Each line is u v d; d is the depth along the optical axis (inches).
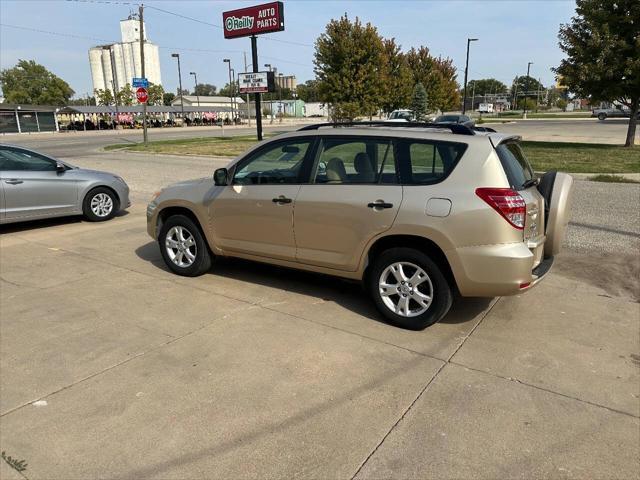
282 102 4028.1
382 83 1195.3
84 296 203.9
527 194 162.6
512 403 129.9
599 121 2128.4
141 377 141.6
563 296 204.5
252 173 203.6
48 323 177.3
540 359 153.1
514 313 187.8
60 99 3228.3
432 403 129.6
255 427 119.5
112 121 2388.0
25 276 229.6
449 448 112.5
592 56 772.0
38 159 325.1
